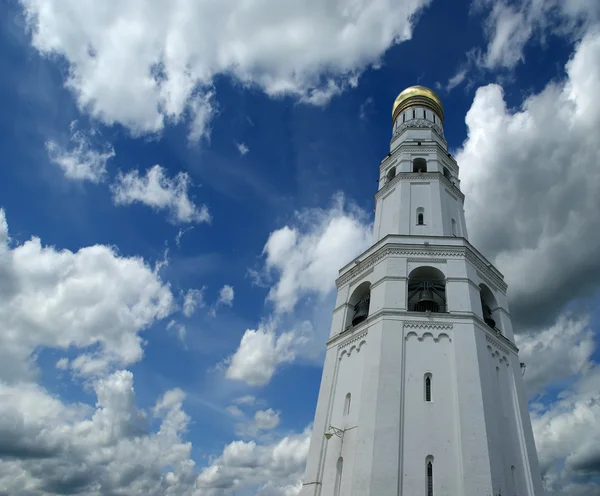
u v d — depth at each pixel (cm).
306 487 3192
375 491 2658
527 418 3394
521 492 2986
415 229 4034
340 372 3594
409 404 3005
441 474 2734
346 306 3934
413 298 3644
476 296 3556
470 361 3119
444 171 4681
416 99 5503
